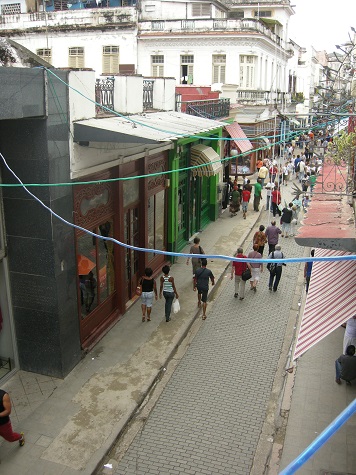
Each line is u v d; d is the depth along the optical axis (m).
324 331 6.67
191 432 8.02
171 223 15.27
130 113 11.99
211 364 10.12
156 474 7.13
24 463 7.16
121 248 11.56
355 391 9.11
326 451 7.50
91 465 7.16
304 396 8.95
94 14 28.30
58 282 8.81
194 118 14.67
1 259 8.77
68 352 9.38
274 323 11.98
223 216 21.73
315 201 9.14
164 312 12.20
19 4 30.39
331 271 8.73
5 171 8.45
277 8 37.16
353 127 11.52
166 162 14.65
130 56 28.64
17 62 8.01
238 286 13.37
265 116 29.41
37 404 8.52
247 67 28.62
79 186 9.49
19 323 9.19
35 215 8.51
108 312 11.46
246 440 7.84
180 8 30.45
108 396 8.80
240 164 29.52
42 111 7.98
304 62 43.16
